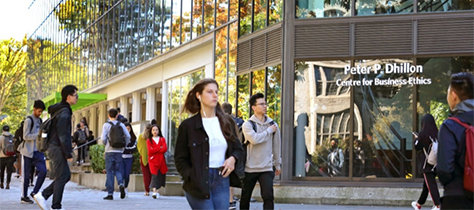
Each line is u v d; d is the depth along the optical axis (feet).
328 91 48.14
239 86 56.59
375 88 47.26
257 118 27.91
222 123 18.66
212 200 18.51
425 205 44.29
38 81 180.24
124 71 107.45
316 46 48.57
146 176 52.85
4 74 193.47
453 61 46.01
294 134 48.57
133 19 104.83
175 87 91.61
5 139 61.11
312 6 49.24
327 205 45.16
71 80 143.23
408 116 46.44
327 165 47.70
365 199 45.52
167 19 90.22
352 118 47.39
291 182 47.62
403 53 46.75
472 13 45.73
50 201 42.98
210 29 75.66
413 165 45.85
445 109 45.75
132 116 111.45
